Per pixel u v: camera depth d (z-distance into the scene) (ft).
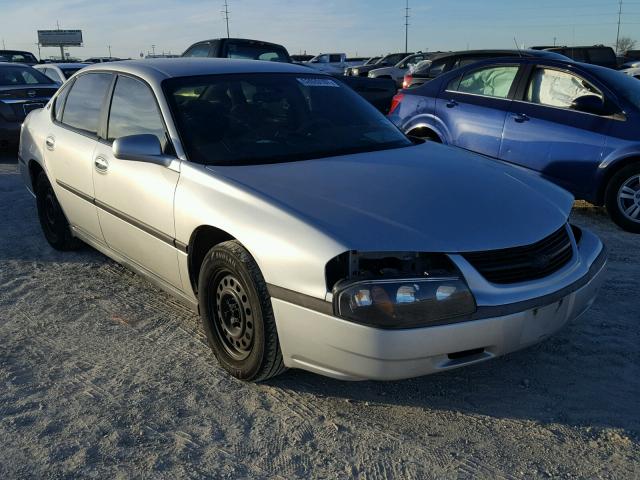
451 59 35.27
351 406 9.57
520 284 8.68
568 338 11.62
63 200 15.30
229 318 10.14
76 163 14.12
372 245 8.29
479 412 9.39
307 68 14.69
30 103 32.12
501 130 21.17
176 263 11.01
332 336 8.33
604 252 10.62
